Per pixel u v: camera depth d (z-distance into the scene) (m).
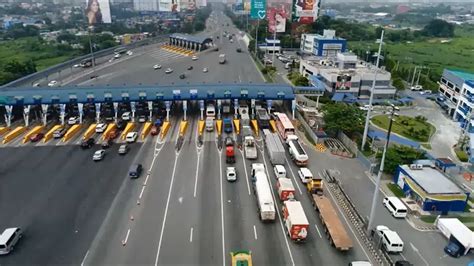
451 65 158.50
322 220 43.47
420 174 51.91
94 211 45.62
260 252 39.16
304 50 164.12
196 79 118.31
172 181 53.28
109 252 38.66
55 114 78.12
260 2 144.88
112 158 60.09
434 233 43.31
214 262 37.56
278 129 72.62
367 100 98.06
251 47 175.12
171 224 43.50
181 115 80.38
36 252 38.44
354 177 56.16
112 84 108.50
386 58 147.00
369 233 42.16
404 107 96.00
